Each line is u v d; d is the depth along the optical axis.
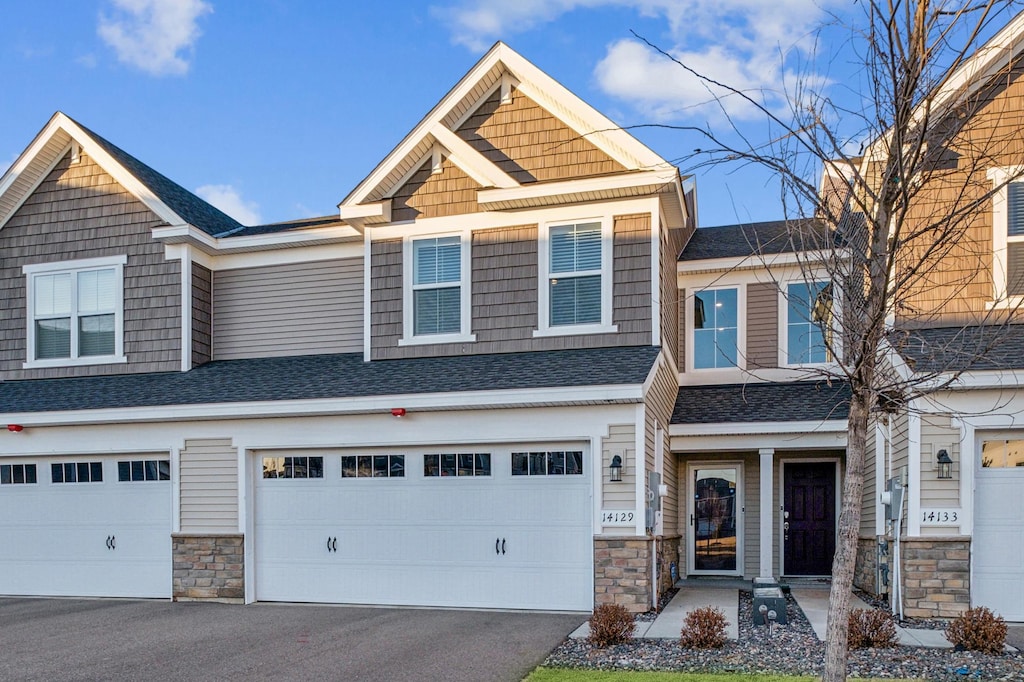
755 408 12.54
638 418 10.10
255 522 11.68
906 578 9.54
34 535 12.59
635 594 9.87
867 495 11.79
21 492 12.72
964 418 9.48
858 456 5.09
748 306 13.93
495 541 10.71
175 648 8.40
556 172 11.95
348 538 11.31
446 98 12.07
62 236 14.17
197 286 13.86
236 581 11.48
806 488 13.71
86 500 12.41
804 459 13.62
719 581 13.30
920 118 5.67
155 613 10.64
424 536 11.02
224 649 8.31
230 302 14.20
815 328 13.62
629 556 9.95
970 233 10.41
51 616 10.54
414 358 12.27
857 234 5.43
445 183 12.40
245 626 9.59
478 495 10.84
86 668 7.60
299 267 13.95
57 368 13.93
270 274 14.07
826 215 5.36
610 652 7.79
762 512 12.18
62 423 12.19
